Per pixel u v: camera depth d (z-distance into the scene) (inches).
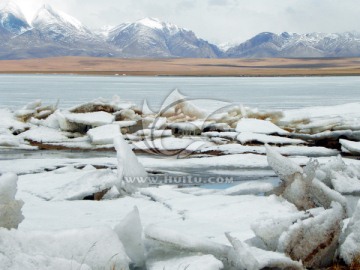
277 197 359.6
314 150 833.5
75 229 213.5
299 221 245.0
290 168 352.5
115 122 991.0
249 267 221.9
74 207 390.9
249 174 623.5
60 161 719.7
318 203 337.7
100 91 2608.3
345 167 439.8
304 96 2235.5
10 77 5733.3
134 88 2965.1
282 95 2311.8
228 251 236.7
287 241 240.2
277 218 256.1
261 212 338.3
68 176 521.0
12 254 192.1
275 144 872.9
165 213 368.8
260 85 3486.7
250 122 976.3
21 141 920.9
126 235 234.5
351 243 247.9
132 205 400.8
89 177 454.3
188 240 239.0
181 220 340.5
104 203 411.2
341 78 5551.2
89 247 210.1
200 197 418.3
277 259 226.4
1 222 213.9
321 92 2588.6
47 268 189.6
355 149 802.2
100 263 208.2
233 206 360.5
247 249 228.7
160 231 243.9
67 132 973.8
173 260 233.3
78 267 194.1
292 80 4758.9
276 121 1078.4
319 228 246.8
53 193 445.7
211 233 299.7
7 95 2233.0
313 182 338.6
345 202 326.3
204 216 345.4
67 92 2507.4
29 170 645.9
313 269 245.1
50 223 326.3
